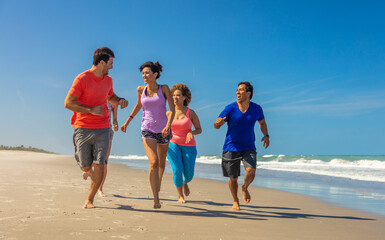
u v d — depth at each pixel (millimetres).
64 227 3006
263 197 5816
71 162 15430
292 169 15641
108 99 4391
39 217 3373
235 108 4406
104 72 3992
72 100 3773
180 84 5105
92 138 3955
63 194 4949
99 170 3984
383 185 8211
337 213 4387
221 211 4219
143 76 4297
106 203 4375
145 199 4922
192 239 2785
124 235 2812
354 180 9578
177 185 4797
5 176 7137
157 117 4289
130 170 11977
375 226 3604
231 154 4379
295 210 4555
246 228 3283
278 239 2910
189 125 4992
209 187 7062
